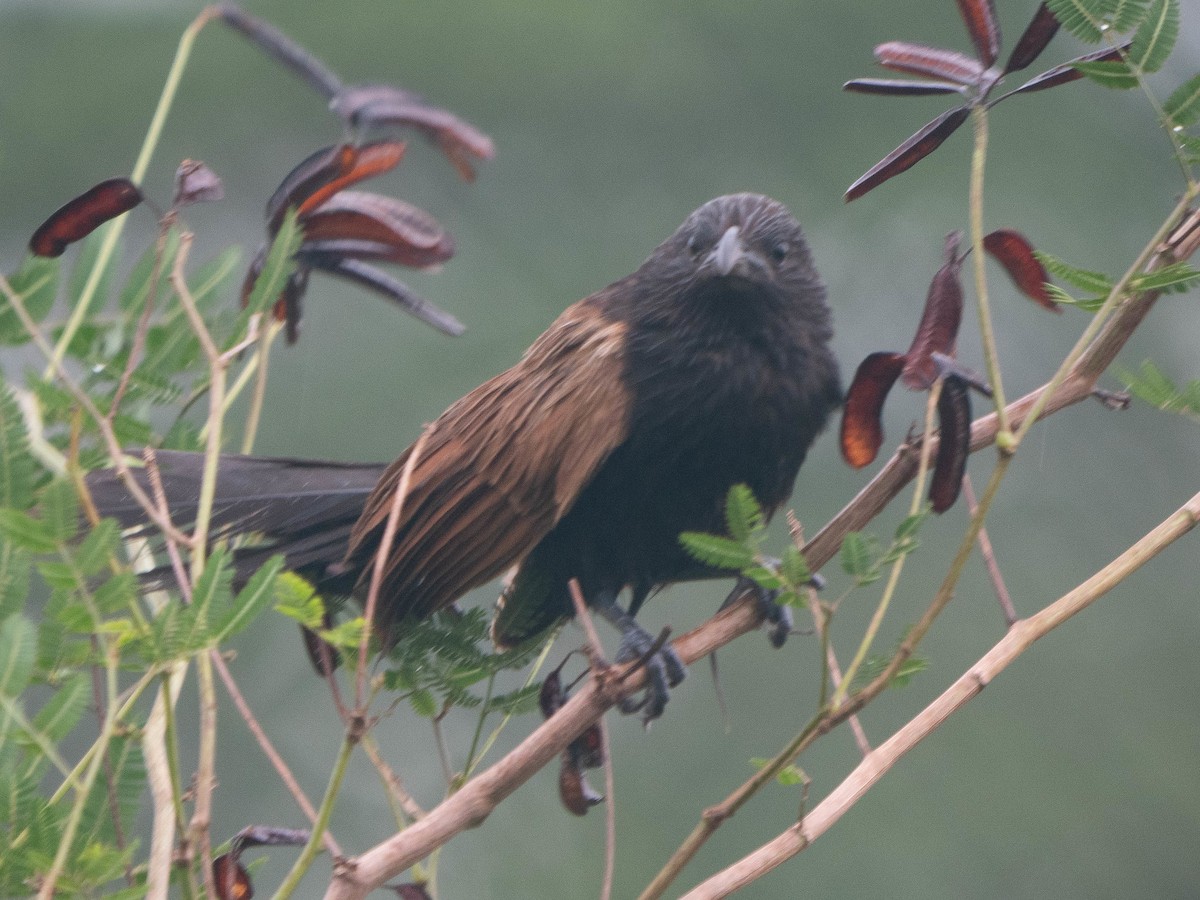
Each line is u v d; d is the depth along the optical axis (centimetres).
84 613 458
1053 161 1811
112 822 549
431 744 1614
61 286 716
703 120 1848
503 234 1803
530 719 1616
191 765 1488
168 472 679
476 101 1817
